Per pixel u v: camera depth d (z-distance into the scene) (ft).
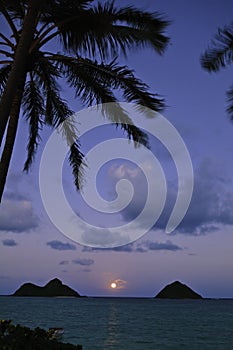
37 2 29.96
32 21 29.50
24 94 45.42
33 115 46.03
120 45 35.94
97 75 39.93
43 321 189.88
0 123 26.61
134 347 95.09
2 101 27.12
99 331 138.31
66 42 36.50
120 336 121.70
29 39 29.09
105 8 34.58
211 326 167.43
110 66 39.11
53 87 44.16
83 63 39.34
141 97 39.50
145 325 169.58
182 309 398.62
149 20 34.96
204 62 44.65
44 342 25.82
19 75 28.14
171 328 155.53
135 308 411.95
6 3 37.58
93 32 35.53
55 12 35.63
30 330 26.84
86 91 41.06
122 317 235.81
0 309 324.80
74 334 127.03
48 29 35.83
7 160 33.17
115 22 35.45
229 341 110.93
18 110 34.58
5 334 25.61
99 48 36.24
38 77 44.24
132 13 34.81
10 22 36.37
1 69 40.70
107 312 304.30
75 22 35.40
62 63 40.32
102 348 91.61
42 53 36.47
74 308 375.86
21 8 37.99
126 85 39.58
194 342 108.17
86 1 36.17
